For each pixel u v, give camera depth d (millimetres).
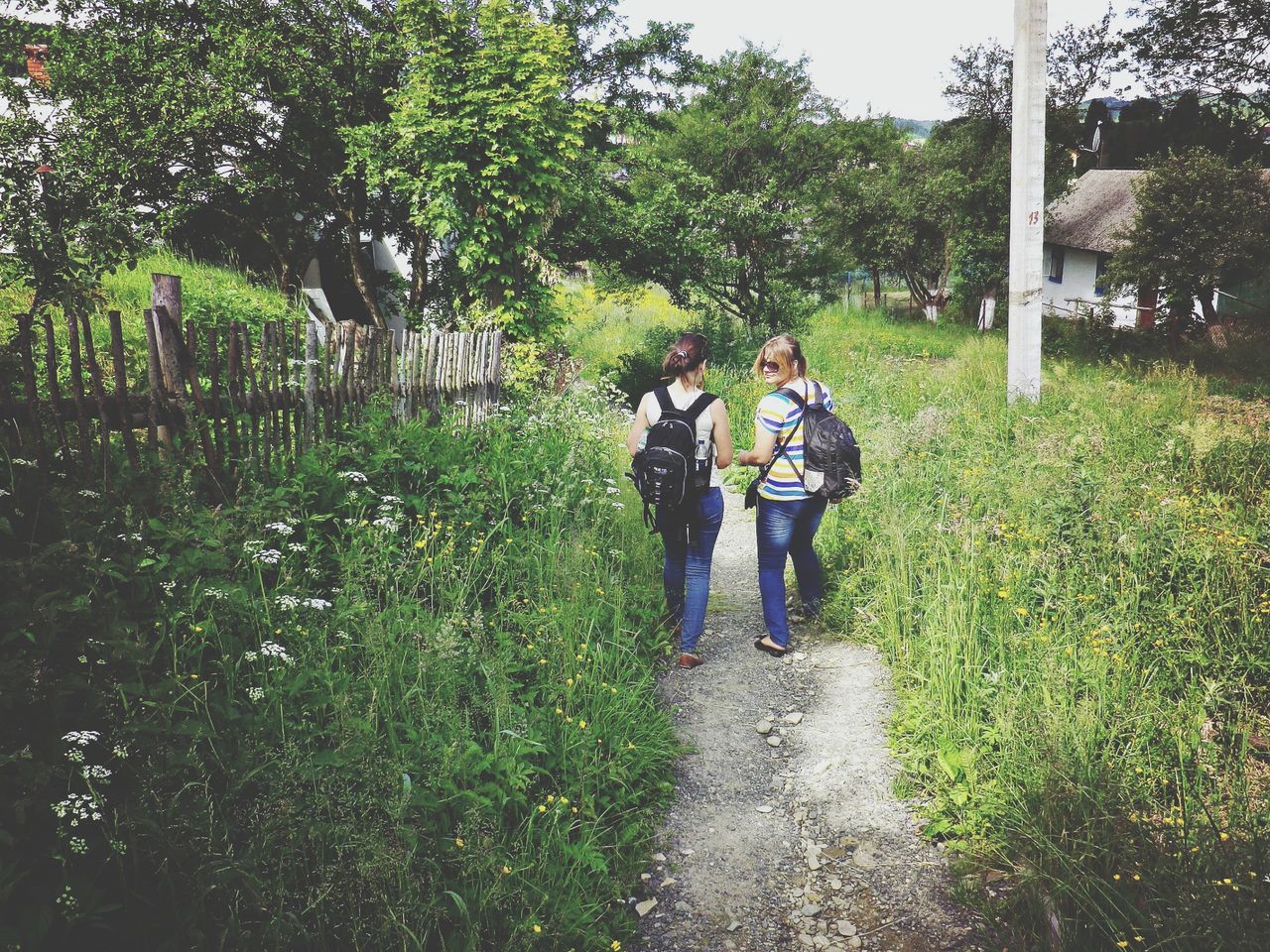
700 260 17547
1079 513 4801
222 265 15156
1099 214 28906
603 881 2926
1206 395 9547
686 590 4734
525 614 4293
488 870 2666
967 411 8766
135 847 2201
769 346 4676
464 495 5180
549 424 6961
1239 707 3316
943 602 4328
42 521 2953
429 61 10156
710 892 3004
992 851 3012
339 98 14117
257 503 3734
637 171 19266
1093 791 2893
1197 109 27453
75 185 5758
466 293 12141
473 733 3283
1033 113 8523
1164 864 2605
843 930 2803
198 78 13586
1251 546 4293
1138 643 3799
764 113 21547
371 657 3436
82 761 2230
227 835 2350
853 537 5680
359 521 4352
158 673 2869
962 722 3568
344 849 2482
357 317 19750
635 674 4293
